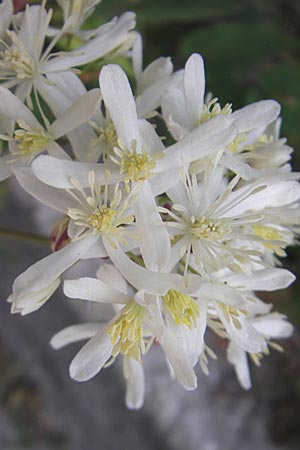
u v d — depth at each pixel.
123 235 0.10
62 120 0.11
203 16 0.18
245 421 0.25
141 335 0.10
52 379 0.28
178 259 0.10
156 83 0.11
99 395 0.27
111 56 0.12
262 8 0.20
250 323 0.12
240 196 0.11
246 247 0.11
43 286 0.10
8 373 0.30
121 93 0.10
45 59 0.11
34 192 0.10
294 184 0.11
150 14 0.18
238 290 0.10
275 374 0.25
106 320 0.12
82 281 0.10
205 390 0.25
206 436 0.25
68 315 0.25
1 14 0.12
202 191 0.11
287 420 0.25
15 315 0.27
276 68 0.18
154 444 0.25
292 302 0.21
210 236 0.10
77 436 0.29
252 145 0.12
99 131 0.11
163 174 0.10
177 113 0.11
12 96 0.11
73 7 0.12
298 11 0.20
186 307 0.10
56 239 0.11
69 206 0.10
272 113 0.11
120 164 0.10
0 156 0.11
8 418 0.30
